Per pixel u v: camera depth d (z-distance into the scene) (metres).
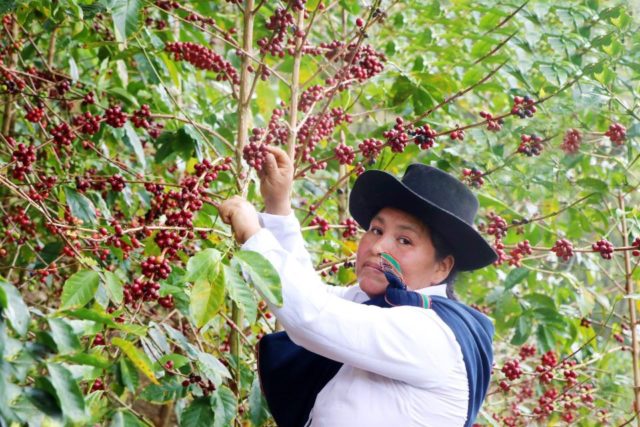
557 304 3.45
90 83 3.19
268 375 2.12
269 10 3.09
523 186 3.25
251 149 2.10
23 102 3.08
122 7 2.25
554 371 2.98
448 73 3.27
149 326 2.03
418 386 1.84
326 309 1.77
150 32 2.82
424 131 2.36
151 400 2.17
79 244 2.34
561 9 2.96
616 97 2.88
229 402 2.20
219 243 2.33
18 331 1.42
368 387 1.87
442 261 2.07
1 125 3.43
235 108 3.46
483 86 3.19
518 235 3.29
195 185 2.12
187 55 2.60
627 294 3.11
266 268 1.72
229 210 1.89
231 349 2.50
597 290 3.60
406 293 1.90
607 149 3.46
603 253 2.50
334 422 1.86
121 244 2.17
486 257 2.04
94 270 1.86
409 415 1.83
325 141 3.10
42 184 2.41
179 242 2.00
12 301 1.43
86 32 2.88
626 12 2.90
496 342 3.95
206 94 3.84
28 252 3.09
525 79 3.00
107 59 3.04
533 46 2.95
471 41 3.79
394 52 3.30
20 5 2.52
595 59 3.19
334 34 3.51
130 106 2.97
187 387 2.21
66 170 2.72
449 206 2.07
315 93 2.59
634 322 3.14
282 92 3.23
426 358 1.82
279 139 2.55
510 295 3.27
